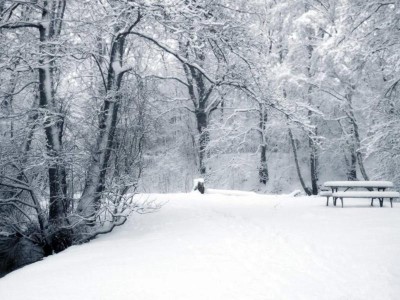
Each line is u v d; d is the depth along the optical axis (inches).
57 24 435.2
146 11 383.2
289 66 929.5
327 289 175.2
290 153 1178.0
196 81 906.1
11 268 360.8
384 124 649.6
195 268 219.1
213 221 373.4
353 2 627.8
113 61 427.8
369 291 170.2
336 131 1040.2
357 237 271.7
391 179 741.3
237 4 490.3
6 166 386.3
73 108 429.7
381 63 748.6
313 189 1017.5
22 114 389.1
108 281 207.5
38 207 374.6
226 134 981.8
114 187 375.9
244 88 465.7
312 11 928.3
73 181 412.2
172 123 1244.5
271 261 226.1
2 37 395.9
